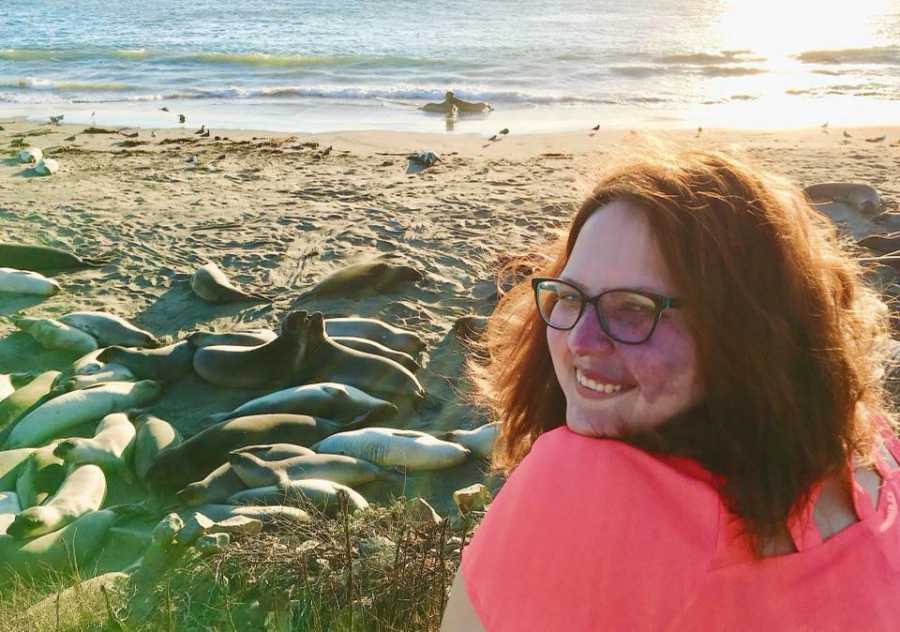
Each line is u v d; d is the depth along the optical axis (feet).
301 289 30.40
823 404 4.07
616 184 4.27
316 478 17.71
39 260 32.17
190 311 28.76
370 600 11.91
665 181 4.15
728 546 3.74
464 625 4.28
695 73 91.35
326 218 38.42
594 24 132.87
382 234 35.91
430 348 25.72
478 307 28.60
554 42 111.86
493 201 40.91
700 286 3.97
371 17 143.74
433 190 43.68
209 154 54.65
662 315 4.07
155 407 22.36
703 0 174.09
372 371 22.72
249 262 32.96
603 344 4.14
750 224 4.06
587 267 4.22
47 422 20.70
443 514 17.34
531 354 5.40
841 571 3.88
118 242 35.29
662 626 3.71
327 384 21.62
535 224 36.96
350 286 29.53
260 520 14.79
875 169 47.29
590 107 74.38
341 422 20.93
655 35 120.37
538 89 81.87
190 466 18.29
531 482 4.15
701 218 4.00
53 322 25.93
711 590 3.69
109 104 77.10
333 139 60.18
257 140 59.62
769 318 3.97
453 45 109.19
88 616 12.34
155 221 38.29
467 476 19.10
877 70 93.20
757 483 3.85
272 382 22.99
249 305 29.04
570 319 4.32
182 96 79.77
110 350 23.88
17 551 15.26
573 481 3.99
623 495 3.86
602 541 3.82
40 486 17.98
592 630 3.80
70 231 36.68
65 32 127.65
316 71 91.86
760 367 3.95
